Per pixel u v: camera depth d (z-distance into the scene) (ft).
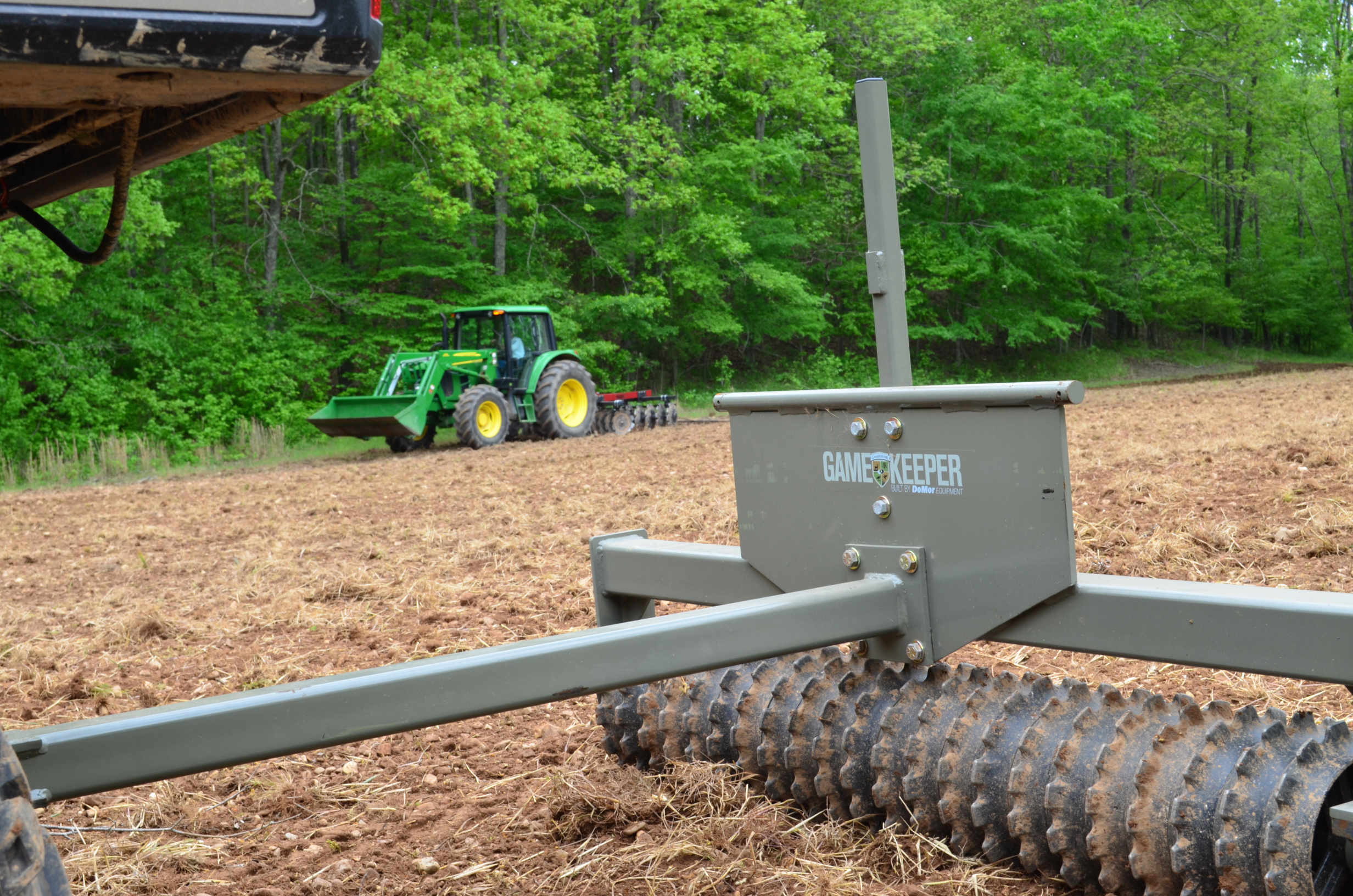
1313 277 146.92
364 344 83.82
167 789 10.39
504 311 57.21
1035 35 126.72
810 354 119.24
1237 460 26.71
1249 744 6.19
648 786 9.45
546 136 83.61
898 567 7.73
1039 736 7.14
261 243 87.66
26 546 29.60
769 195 108.47
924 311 116.47
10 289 63.16
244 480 44.98
